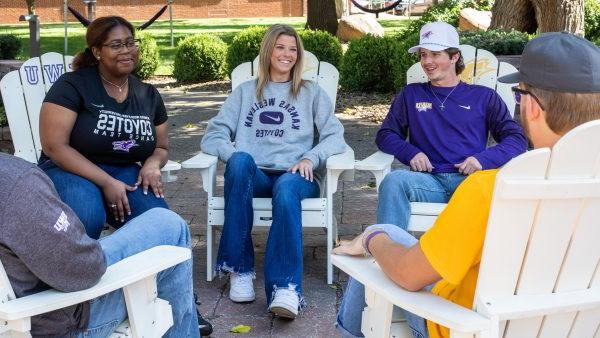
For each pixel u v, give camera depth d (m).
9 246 1.90
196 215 5.34
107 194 3.37
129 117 3.50
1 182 1.89
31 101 3.98
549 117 1.80
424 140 4.05
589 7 15.23
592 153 1.73
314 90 4.18
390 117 4.19
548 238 1.81
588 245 1.87
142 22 30.30
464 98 4.05
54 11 31.53
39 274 1.95
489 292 1.83
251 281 3.79
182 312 2.57
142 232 2.47
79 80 3.41
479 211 1.80
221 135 4.11
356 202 5.64
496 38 8.17
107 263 2.26
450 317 1.81
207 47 12.74
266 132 4.13
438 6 16.91
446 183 3.89
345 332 2.52
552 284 1.89
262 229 4.62
